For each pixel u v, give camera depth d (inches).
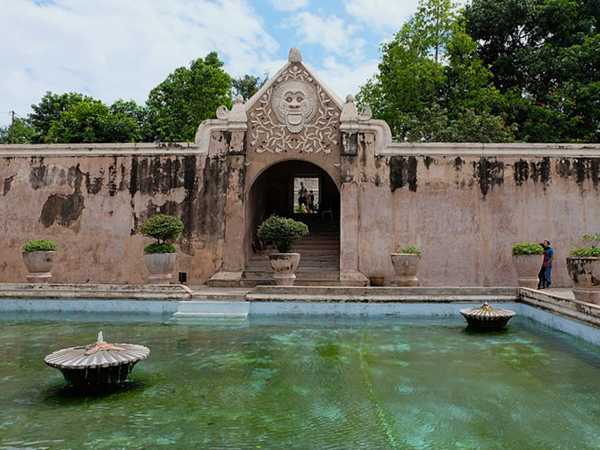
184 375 193.3
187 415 150.3
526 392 173.3
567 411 154.5
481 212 466.6
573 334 269.0
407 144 473.4
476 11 836.0
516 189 466.3
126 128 814.5
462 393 172.1
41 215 483.5
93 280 474.9
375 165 473.1
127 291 349.4
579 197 464.4
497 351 234.2
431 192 470.3
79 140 801.6
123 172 482.6
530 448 126.9
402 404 160.9
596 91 708.0
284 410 155.0
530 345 247.8
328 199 681.0
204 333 275.9
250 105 482.9
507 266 462.3
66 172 485.7
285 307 339.0
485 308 290.4
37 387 177.3
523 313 336.2
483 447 127.4
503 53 862.5
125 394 170.4
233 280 452.8
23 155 489.1
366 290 346.0
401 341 256.7
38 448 125.8
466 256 464.4
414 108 715.4
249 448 126.0
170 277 409.4
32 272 404.5
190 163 478.3
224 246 466.6
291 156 477.4
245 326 298.0
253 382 184.4
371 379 188.4
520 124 769.6
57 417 148.0
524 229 463.5
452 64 733.3
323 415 150.6
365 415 150.6
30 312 345.4
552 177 466.0
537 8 792.9
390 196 471.2
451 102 721.0
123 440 131.0
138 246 476.1
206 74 815.7
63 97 975.0
